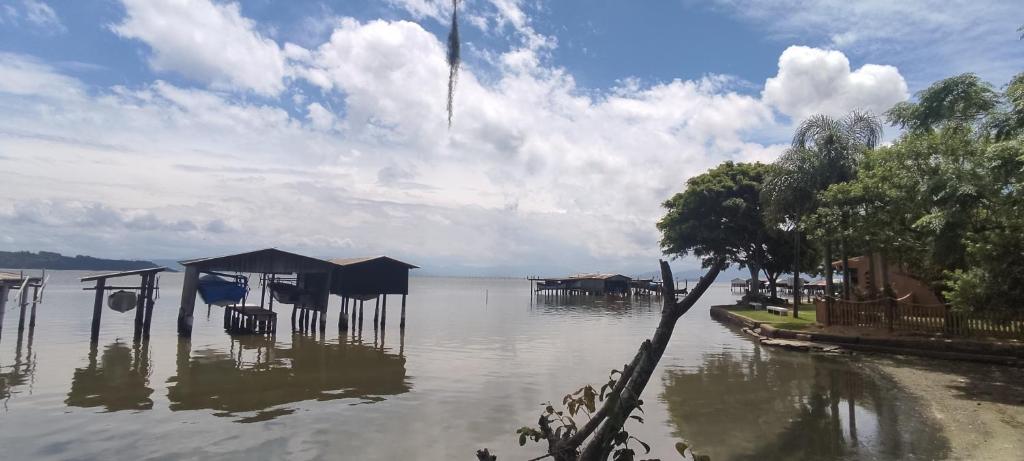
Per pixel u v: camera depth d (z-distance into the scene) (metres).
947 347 18.62
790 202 28.22
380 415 12.09
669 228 49.91
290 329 31.73
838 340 21.69
